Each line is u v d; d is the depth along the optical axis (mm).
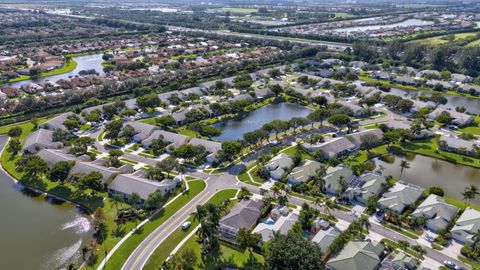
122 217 129250
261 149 183625
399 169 166250
